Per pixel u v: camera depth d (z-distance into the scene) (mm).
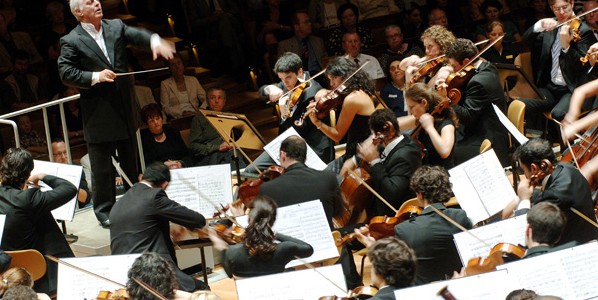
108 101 13352
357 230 10906
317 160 14023
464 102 14461
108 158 13797
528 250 9438
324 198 11789
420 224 10438
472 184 11539
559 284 8820
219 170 13016
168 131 18062
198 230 11891
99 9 13250
